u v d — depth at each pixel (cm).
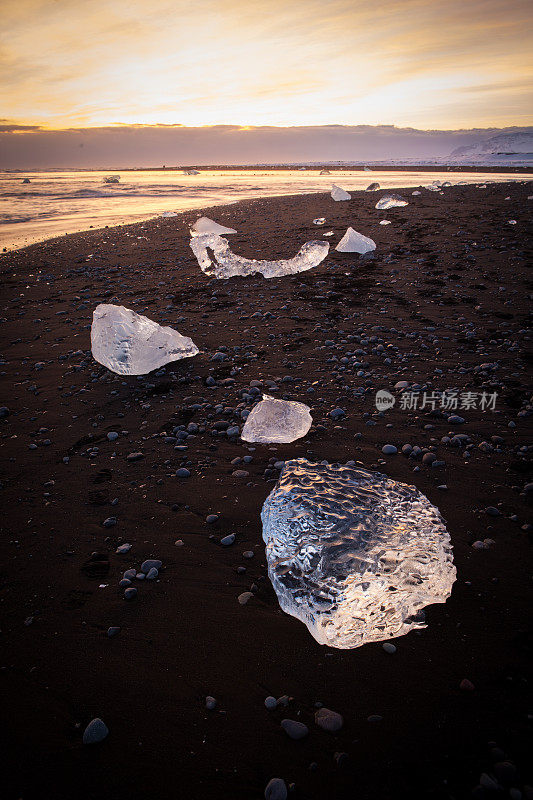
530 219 884
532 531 209
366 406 324
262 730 139
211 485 251
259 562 202
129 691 152
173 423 314
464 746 132
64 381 387
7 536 221
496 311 491
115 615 180
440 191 1421
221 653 164
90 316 544
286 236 891
